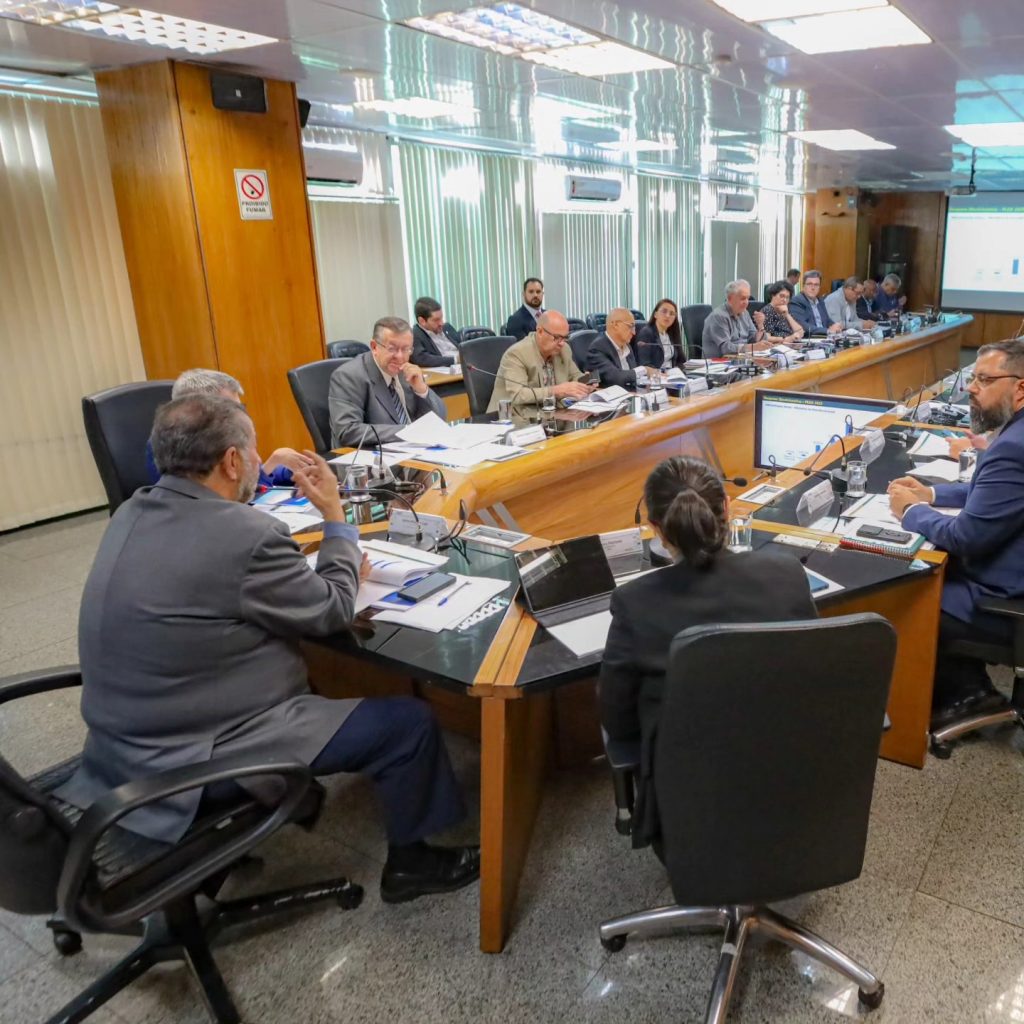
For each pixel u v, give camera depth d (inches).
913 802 80.0
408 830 66.4
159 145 150.1
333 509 69.9
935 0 124.6
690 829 49.4
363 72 161.6
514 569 76.9
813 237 473.1
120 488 105.1
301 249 171.3
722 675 44.9
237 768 49.8
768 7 128.0
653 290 376.5
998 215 457.1
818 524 88.0
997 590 81.1
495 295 295.1
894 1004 58.2
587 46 148.4
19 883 48.6
